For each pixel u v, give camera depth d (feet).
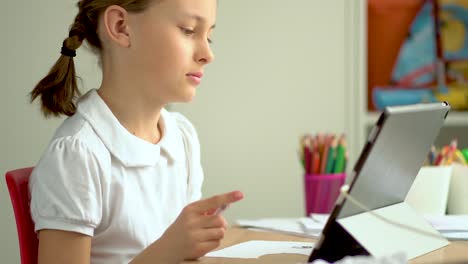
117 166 3.41
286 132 7.30
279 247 3.30
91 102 3.46
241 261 2.97
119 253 3.38
